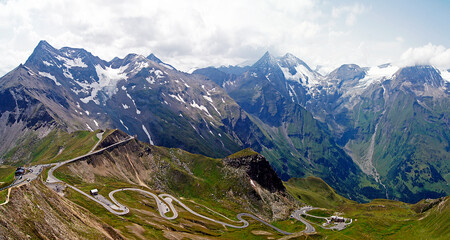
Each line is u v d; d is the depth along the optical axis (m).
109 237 129.25
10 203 99.38
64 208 125.69
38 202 112.75
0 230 85.19
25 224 96.38
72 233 112.25
